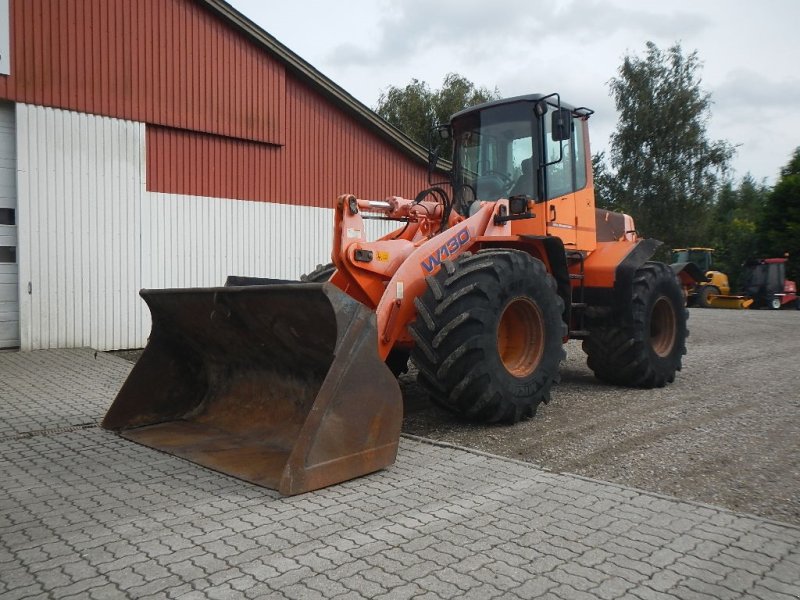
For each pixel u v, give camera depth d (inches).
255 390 201.5
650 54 1392.7
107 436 197.9
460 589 103.3
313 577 106.7
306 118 492.1
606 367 283.6
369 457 158.2
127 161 395.9
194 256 430.6
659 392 277.6
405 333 203.2
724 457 182.2
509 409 205.0
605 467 173.3
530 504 141.6
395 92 1325.0
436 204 246.5
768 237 1141.7
